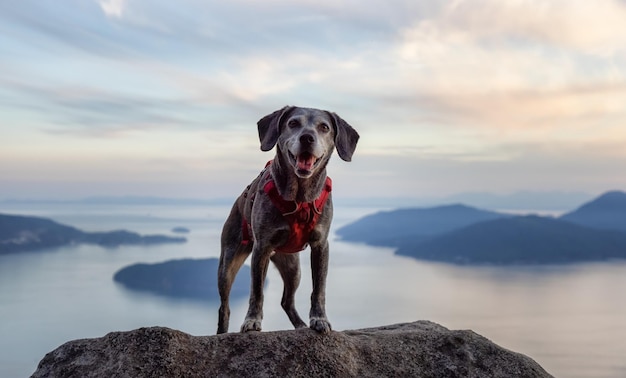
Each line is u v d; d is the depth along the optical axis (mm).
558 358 38781
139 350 1718
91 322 46000
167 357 1702
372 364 1856
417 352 1928
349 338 1914
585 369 35281
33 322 45406
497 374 1912
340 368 1797
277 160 1866
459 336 1990
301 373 1756
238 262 2166
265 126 1963
